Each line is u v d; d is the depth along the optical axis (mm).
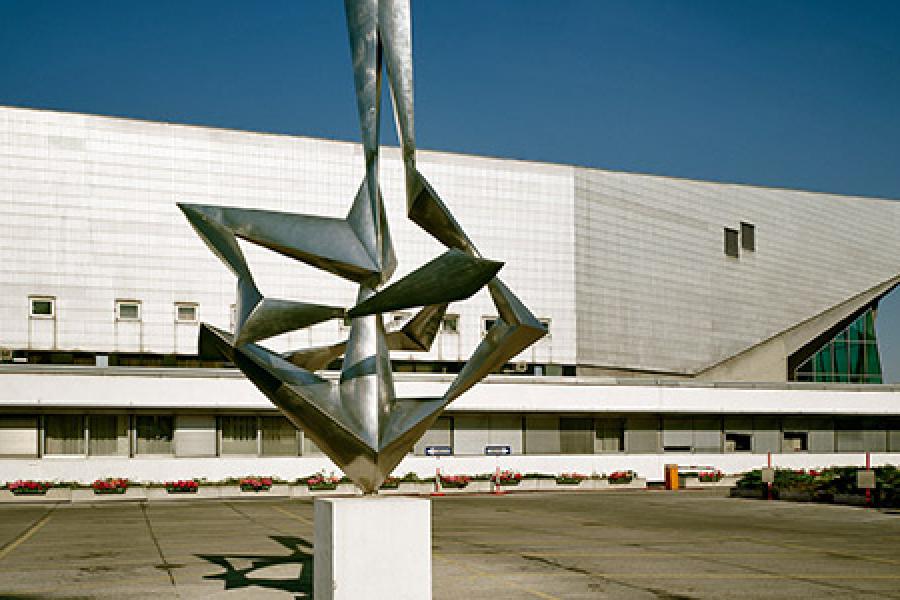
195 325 44688
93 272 43500
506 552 17938
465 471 42125
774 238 61219
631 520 25828
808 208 62844
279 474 39281
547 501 34625
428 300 10414
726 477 44969
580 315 52000
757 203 60812
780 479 36406
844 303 63344
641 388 45250
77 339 42969
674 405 45719
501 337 11000
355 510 10258
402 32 11383
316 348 12602
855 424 49406
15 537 20984
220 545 19016
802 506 31406
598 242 53375
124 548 18547
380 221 11773
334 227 11672
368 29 11867
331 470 39844
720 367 58375
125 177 44344
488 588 13555
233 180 46062
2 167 42594
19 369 36188
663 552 18062
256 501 35375
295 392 10859
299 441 40125
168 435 38469
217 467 38531
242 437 39438
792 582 14289
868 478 30859
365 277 11641
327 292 46875
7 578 14617
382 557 10273
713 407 46406
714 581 14336
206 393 38406
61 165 43406
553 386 43812
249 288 11180
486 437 43031
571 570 15445
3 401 35875
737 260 59500
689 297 57094
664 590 13461
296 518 26359
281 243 11352
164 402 37875
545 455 43719
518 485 41969
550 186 52125
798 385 47938
